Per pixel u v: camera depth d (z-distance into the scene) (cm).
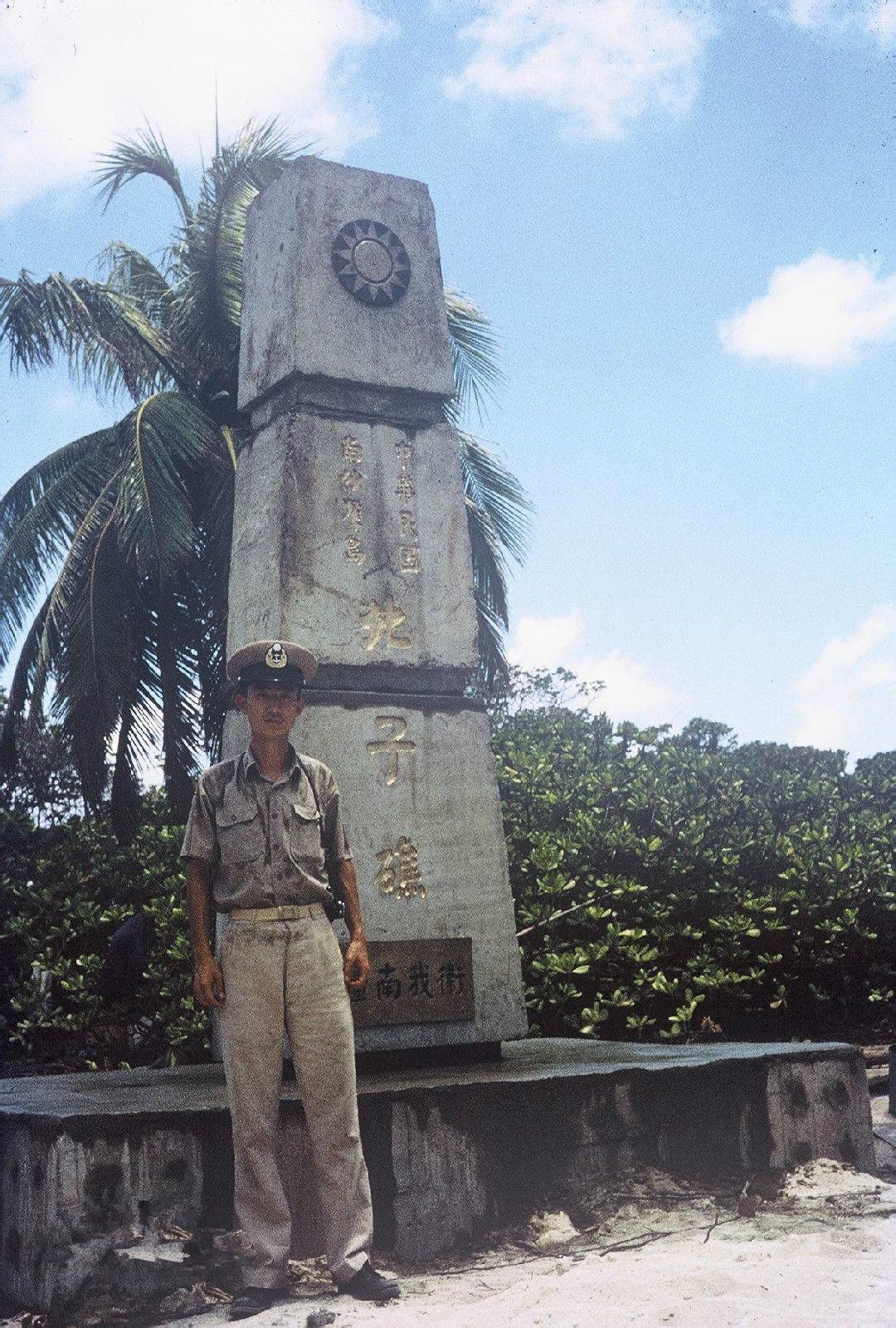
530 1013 911
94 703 1059
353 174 623
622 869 977
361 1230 372
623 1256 398
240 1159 370
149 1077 559
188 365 1253
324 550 571
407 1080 461
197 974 377
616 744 1152
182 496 1082
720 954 959
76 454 1252
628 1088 465
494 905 568
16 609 1155
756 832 1054
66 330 1172
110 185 1335
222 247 1227
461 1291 373
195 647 1182
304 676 394
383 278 614
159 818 1210
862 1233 412
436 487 608
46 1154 391
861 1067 516
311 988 373
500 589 1271
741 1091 487
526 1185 437
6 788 1421
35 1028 1055
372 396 605
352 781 550
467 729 582
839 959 1007
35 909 1109
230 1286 379
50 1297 377
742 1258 387
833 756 1276
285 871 376
